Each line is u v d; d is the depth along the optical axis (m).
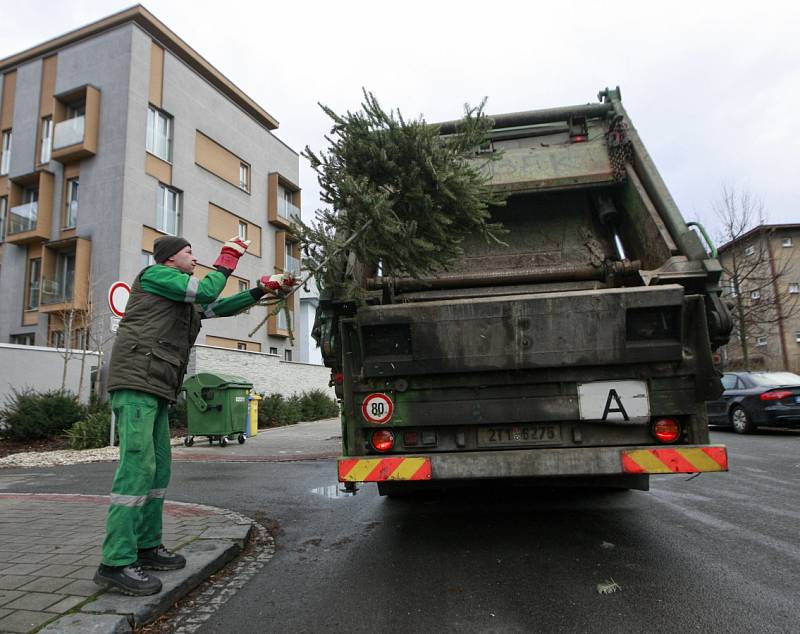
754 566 3.75
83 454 10.01
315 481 7.42
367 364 3.85
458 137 4.08
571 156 5.61
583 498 5.96
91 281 17.70
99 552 3.91
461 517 5.27
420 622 2.97
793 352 34.94
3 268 21.47
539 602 3.19
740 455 9.14
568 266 5.38
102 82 20.31
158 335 3.35
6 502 5.84
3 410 11.72
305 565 3.95
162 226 21.47
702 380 3.66
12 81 22.30
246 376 19.28
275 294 3.79
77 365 14.83
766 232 24.56
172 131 22.03
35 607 2.93
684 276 3.77
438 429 3.93
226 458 9.85
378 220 3.63
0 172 22.25
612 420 3.75
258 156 27.59
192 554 3.87
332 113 3.92
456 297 5.30
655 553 4.05
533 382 3.81
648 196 4.91
